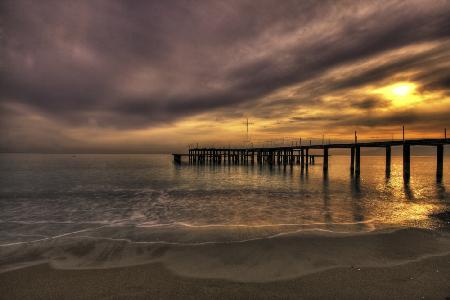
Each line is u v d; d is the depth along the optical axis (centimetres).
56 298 532
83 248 815
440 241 848
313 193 2097
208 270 652
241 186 2572
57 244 853
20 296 540
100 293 549
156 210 1443
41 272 648
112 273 641
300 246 809
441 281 588
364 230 986
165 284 584
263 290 554
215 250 784
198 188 2428
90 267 675
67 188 2431
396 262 686
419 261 692
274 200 1761
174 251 781
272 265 675
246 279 603
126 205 1599
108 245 841
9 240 902
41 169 5531
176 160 9331
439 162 3262
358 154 3884
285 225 1076
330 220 1180
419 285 570
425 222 1130
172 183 2856
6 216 1313
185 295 539
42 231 1020
